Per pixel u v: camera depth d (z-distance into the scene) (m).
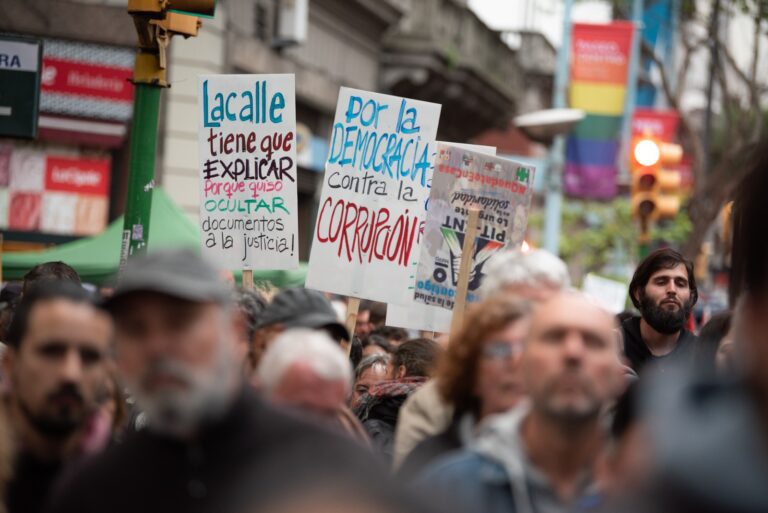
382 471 5.65
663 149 35.09
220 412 5.97
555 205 48.19
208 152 19.27
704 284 66.44
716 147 72.25
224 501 5.85
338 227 18.50
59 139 44.25
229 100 19.16
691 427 3.04
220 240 19.16
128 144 45.38
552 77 116.25
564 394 7.13
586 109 49.12
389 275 18.28
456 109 75.81
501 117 83.50
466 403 9.48
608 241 74.38
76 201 44.81
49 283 8.48
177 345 5.95
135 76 19.19
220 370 6.02
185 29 19.36
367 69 65.62
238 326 10.43
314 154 58.69
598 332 7.20
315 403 8.55
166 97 46.16
